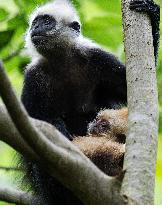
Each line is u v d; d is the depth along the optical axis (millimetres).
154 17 9172
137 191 5848
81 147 9961
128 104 6836
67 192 9938
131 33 7484
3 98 4898
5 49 11227
